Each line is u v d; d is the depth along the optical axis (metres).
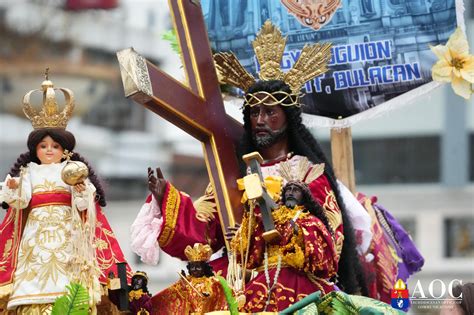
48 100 15.73
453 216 44.03
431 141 44.66
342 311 13.73
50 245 15.19
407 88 18.48
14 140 48.38
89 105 48.50
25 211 15.45
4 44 48.66
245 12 18.58
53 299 14.98
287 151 16.72
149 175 16.06
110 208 44.97
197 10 17.23
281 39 16.88
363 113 18.52
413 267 19.56
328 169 16.83
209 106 16.81
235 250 15.54
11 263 15.27
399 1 18.53
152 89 16.05
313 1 18.58
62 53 48.88
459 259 43.72
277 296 15.26
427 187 44.47
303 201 15.48
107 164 47.16
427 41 18.45
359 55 18.53
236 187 16.67
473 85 18.36
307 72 16.83
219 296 15.30
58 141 15.65
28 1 48.81
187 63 16.94
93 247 15.25
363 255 17.56
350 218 17.34
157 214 16.05
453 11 18.41
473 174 44.31
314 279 15.38
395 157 44.72
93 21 48.44
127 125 48.09
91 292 14.91
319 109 18.56
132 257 42.19
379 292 18.42
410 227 44.41
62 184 15.45
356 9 18.56
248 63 18.52
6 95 48.78
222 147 16.75
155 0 47.25
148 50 46.12
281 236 15.30
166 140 47.47
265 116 16.52
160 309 15.46
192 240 16.03
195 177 46.78
